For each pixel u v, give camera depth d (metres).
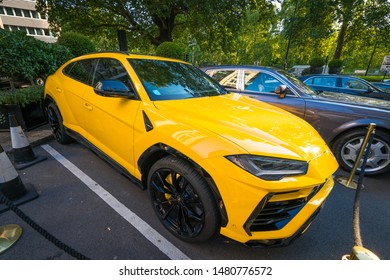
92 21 14.57
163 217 1.97
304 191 1.50
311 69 18.75
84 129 2.90
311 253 1.87
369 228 2.20
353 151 3.15
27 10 35.34
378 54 33.03
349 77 6.71
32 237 1.84
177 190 1.81
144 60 2.55
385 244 2.01
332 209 2.47
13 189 2.21
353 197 2.70
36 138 3.70
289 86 3.73
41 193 2.45
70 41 7.43
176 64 2.89
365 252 1.09
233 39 15.79
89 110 2.61
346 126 3.12
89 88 2.69
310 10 19.73
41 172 2.87
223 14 13.02
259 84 4.05
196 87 2.63
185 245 1.87
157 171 1.89
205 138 1.57
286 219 1.51
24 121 3.96
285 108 3.64
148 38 14.94
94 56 2.87
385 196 2.74
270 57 24.98
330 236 2.06
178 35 18.41
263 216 1.47
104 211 2.22
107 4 12.44
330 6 18.70
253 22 18.77
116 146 2.33
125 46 10.58
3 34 4.47
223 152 1.47
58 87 3.26
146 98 2.06
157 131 1.81
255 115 2.05
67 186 2.60
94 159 3.26
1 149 2.15
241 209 1.43
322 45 23.89
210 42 15.40
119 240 1.88
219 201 1.51
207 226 1.63
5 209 2.13
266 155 1.47
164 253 1.79
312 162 1.58
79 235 1.91
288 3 23.41
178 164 1.70
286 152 1.54
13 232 1.86
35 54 5.04
